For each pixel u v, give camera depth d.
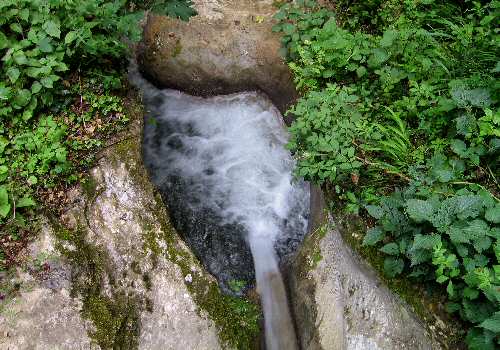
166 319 3.90
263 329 4.41
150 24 5.90
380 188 4.07
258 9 5.82
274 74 5.64
